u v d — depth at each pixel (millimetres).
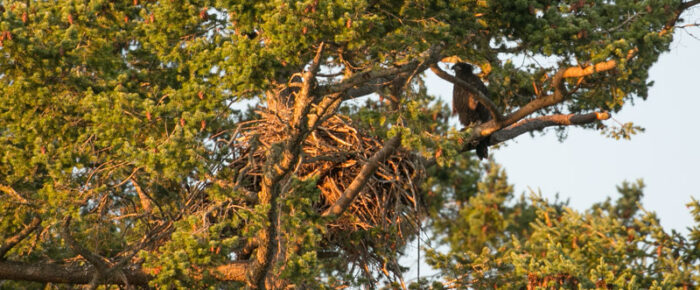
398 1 17500
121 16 18797
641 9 19203
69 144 17953
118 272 19250
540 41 18562
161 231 19391
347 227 21984
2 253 19703
